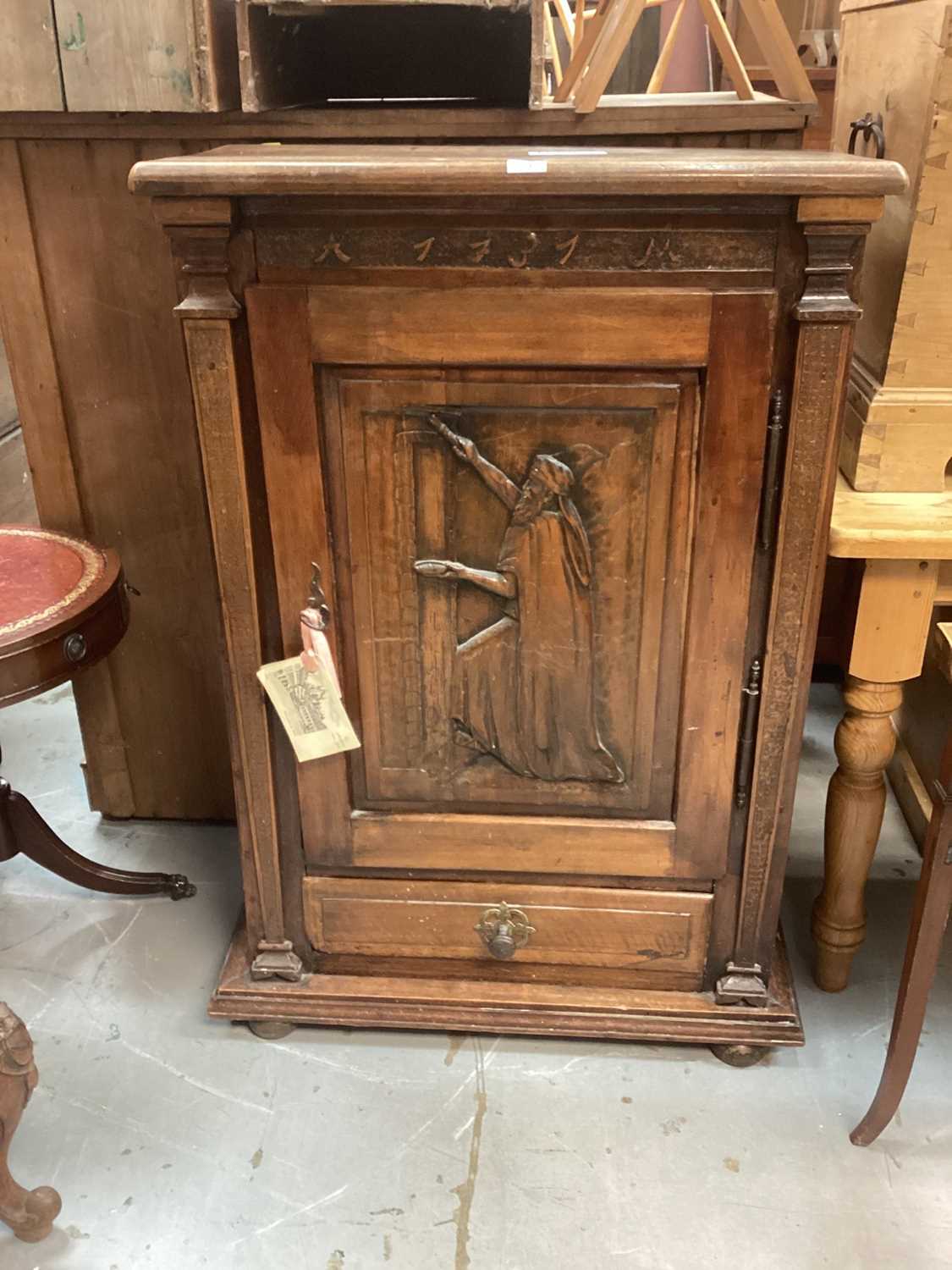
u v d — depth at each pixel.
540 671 1.28
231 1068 1.47
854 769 1.42
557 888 1.40
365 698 1.32
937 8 1.20
